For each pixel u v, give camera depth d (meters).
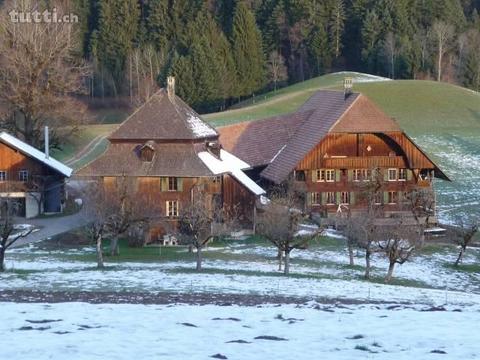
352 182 191.38
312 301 93.12
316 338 67.44
